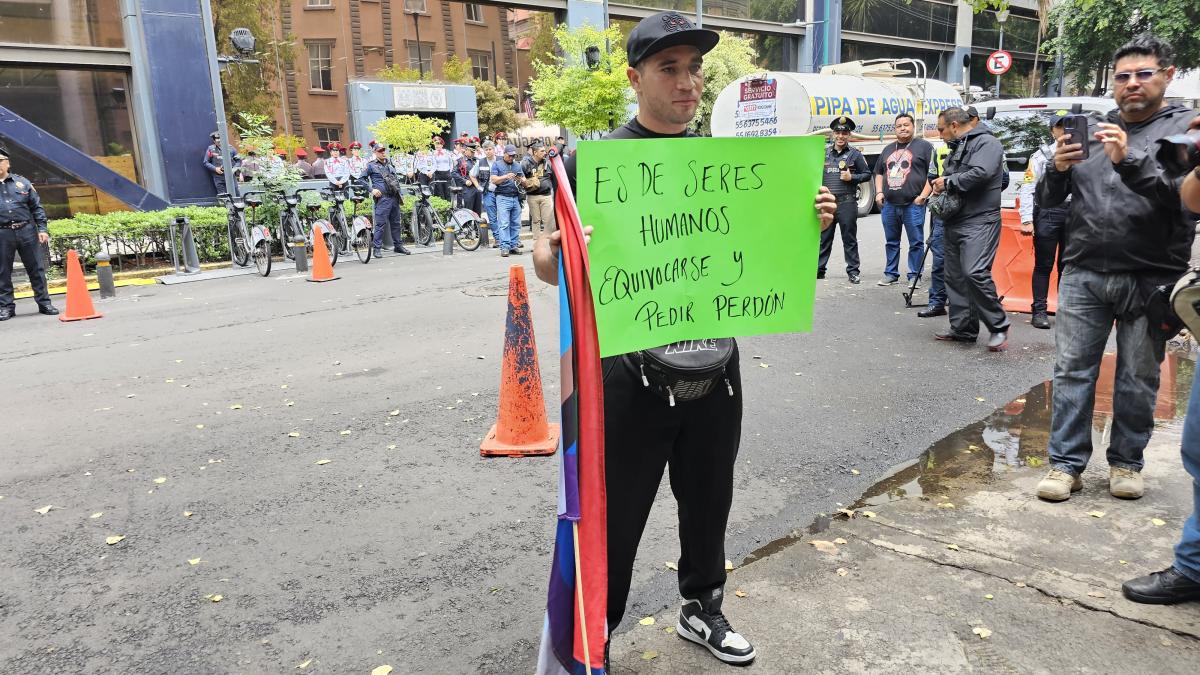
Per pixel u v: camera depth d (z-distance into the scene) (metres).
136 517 3.93
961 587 3.00
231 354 7.18
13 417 5.59
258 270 12.37
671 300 2.21
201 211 13.46
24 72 13.76
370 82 21.31
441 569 3.34
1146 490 3.74
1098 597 2.88
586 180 2.05
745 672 2.56
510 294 4.56
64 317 9.12
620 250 2.12
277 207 13.48
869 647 2.66
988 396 5.32
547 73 17.20
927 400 5.27
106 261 10.62
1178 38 17.33
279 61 20.97
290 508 3.97
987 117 10.44
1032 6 34.97
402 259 13.41
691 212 2.19
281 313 9.07
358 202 14.82
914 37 30.28
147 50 14.20
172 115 14.57
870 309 8.13
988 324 6.39
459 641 2.83
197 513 3.95
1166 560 3.11
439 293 9.96
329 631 2.91
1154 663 2.52
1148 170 3.21
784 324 2.36
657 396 2.25
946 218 6.39
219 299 10.21
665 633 2.80
